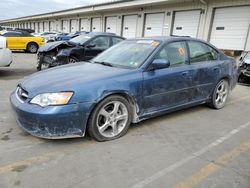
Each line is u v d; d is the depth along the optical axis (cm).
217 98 508
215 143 351
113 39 927
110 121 344
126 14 2117
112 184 250
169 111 416
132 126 400
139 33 1981
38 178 255
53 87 311
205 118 453
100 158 299
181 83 416
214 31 1417
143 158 302
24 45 1736
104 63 411
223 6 1341
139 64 377
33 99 310
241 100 602
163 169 280
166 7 1702
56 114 297
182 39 440
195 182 258
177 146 337
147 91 370
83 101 311
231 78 525
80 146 327
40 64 910
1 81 724
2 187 240
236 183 258
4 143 327
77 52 832
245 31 1261
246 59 849
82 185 247
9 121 401
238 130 402
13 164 279
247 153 323
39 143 330
